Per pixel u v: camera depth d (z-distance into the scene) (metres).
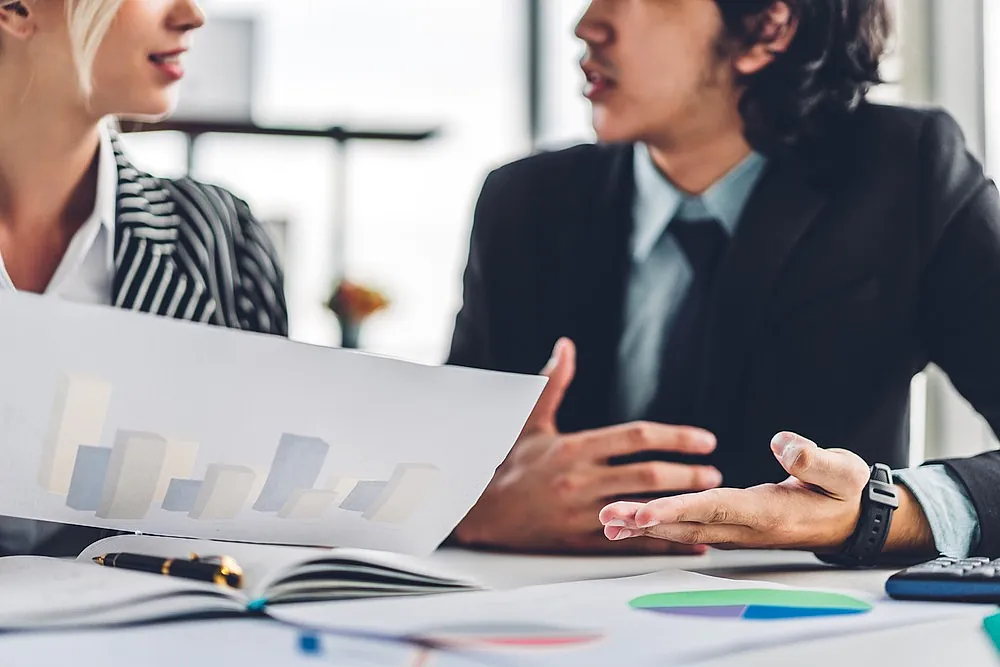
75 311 0.45
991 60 2.17
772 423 1.14
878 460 1.14
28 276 0.86
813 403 1.13
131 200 0.90
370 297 3.14
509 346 1.27
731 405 1.14
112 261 0.89
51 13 0.78
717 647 0.37
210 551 0.52
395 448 0.52
